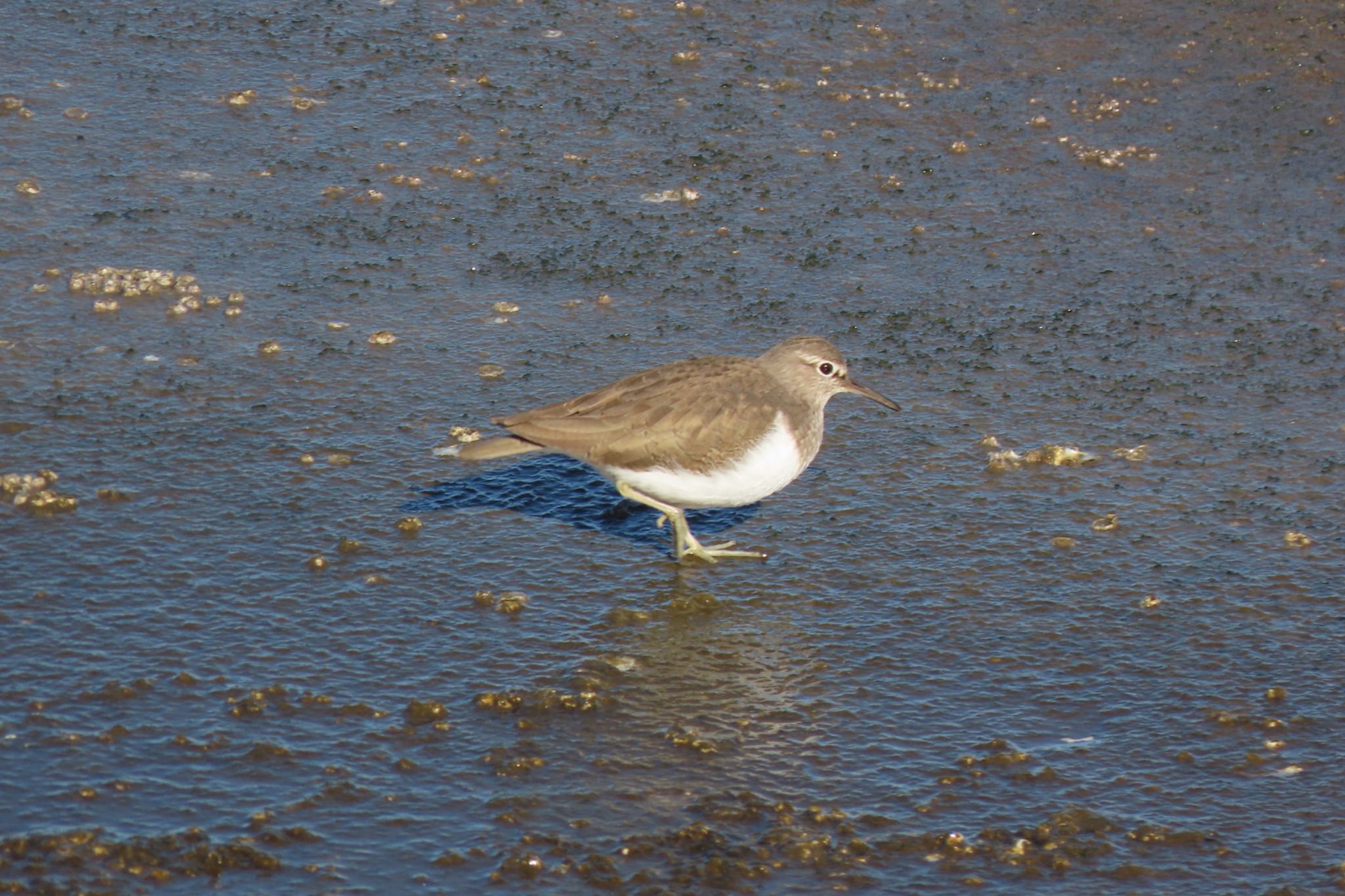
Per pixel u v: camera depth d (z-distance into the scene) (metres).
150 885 8.67
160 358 15.02
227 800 9.36
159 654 10.73
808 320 16.53
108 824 9.08
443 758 9.89
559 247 17.84
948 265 17.91
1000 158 20.48
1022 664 11.18
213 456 13.42
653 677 10.89
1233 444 14.39
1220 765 10.14
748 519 13.12
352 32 22.95
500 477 13.58
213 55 21.92
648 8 24.23
